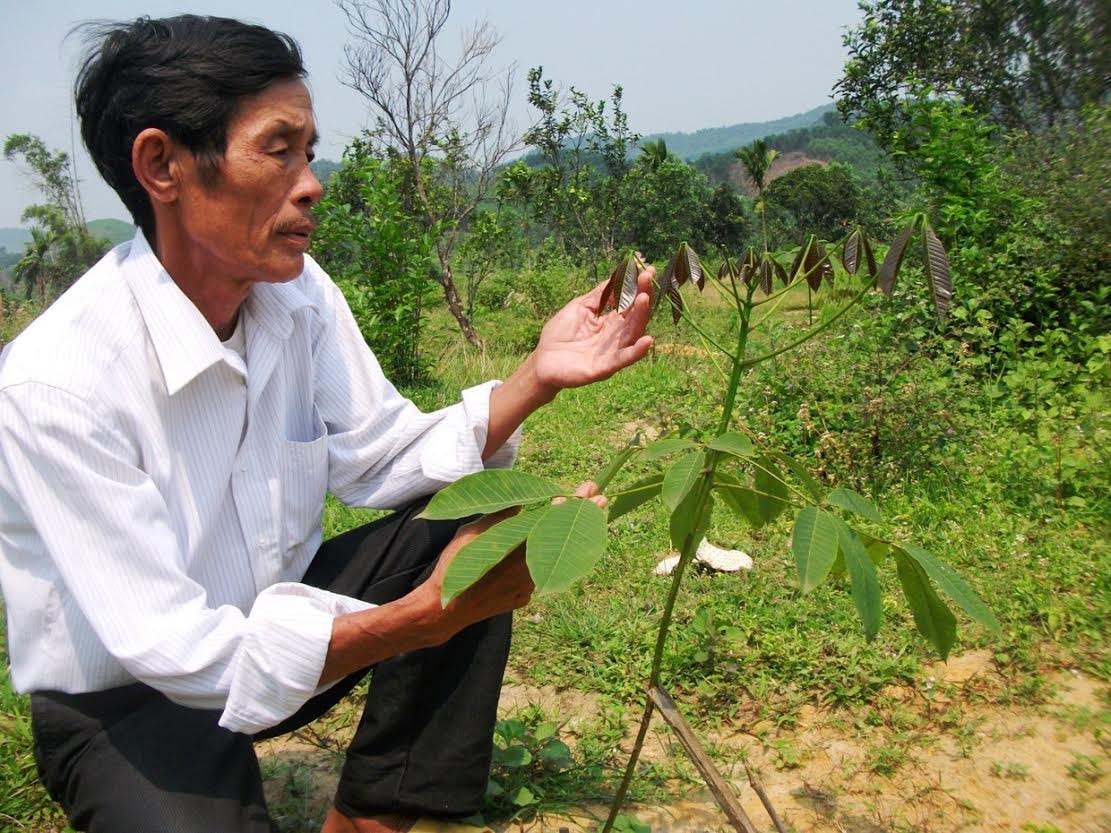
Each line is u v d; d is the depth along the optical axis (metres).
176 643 1.45
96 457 1.46
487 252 12.43
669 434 5.05
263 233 1.54
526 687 2.88
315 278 1.98
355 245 8.00
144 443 1.56
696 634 2.98
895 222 7.23
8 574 1.57
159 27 1.48
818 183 28.61
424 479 1.93
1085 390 4.89
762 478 1.61
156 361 1.58
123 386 1.53
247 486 1.75
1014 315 6.14
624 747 2.54
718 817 2.22
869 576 1.26
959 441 4.53
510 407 1.88
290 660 1.47
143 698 1.62
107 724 1.58
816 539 1.25
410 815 1.88
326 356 1.97
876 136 13.96
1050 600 3.20
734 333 7.49
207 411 1.66
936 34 13.55
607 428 5.88
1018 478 4.23
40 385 1.44
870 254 1.39
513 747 2.25
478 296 15.59
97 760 1.55
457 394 7.36
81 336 1.51
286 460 1.82
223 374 1.65
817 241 1.49
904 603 3.18
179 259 1.60
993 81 13.29
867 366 4.91
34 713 1.61
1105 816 2.24
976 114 13.05
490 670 1.83
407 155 11.02
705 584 3.42
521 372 1.88
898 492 4.26
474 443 1.89
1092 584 3.30
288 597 1.52
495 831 2.14
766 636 2.98
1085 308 6.07
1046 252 6.26
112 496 1.46
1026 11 12.60
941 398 4.57
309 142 1.57
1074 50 12.19
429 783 1.84
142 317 1.57
